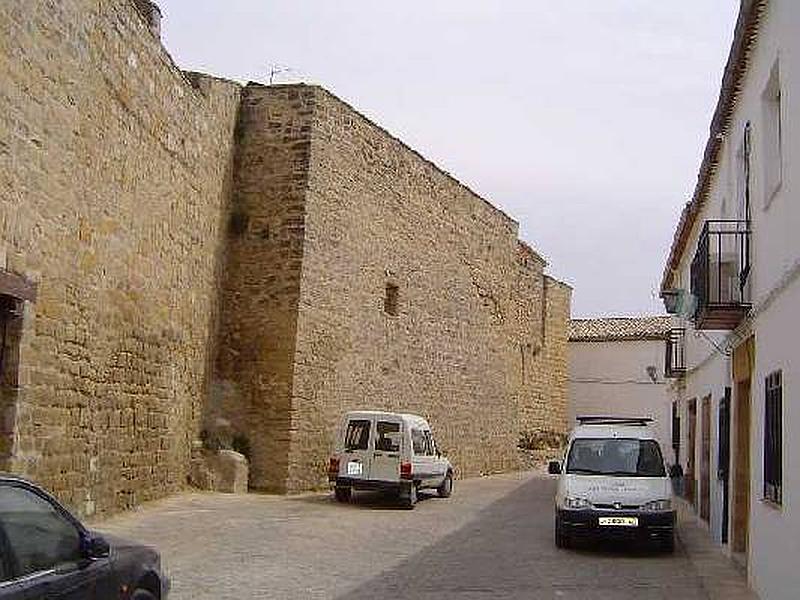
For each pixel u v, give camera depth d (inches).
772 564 379.2
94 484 571.5
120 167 602.2
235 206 867.4
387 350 1002.7
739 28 442.0
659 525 565.0
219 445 820.0
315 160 865.5
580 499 574.2
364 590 426.9
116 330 605.3
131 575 257.6
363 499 831.7
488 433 1296.8
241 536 566.6
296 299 841.5
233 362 848.9
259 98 876.0
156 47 665.0
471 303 1237.1
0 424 453.4
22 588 207.2
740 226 504.1
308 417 853.2
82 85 530.9
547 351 1563.7
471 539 615.5
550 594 434.9
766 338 406.0
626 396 1718.8
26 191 460.8
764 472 404.8
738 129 513.0
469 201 1234.6
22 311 461.1
